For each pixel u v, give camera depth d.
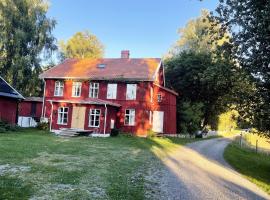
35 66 47.09
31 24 46.66
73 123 33.81
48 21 48.56
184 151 25.05
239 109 18.80
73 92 38.50
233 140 44.75
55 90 39.28
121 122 36.34
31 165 13.56
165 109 39.56
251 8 16.19
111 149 21.53
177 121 44.91
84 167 14.16
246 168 19.95
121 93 36.78
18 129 31.44
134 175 13.55
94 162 15.73
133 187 11.37
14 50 45.69
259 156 29.86
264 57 16.23
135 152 20.98
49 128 35.12
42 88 52.44
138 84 36.38
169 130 39.91
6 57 45.84
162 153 21.91
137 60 40.81
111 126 34.56
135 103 36.16
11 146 18.58
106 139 28.50
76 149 19.94
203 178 14.60
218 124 60.88
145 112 35.75
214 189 12.56
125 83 36.78
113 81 37.16
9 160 14.32
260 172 19.08
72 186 10.67
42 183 10.68
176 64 48.72
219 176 15.70
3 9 45.31
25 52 47.31
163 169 15.71
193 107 44.94
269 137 18.91
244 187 13.78
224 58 18.36
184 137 41.62
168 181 13.07
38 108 44.97
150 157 19.34
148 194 10.69
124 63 40.34
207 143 35.12
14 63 45.25
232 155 26.14
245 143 42.62
